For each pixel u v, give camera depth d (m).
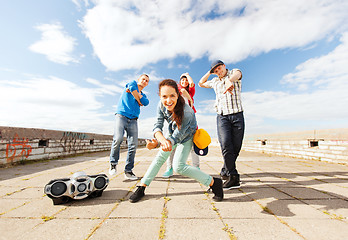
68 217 1.68
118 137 3.10
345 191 2.48
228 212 1.79
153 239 1.32
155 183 2.89
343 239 1.32
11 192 2.43
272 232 1.42
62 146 6.64
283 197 2.23
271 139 8.10
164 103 1.92
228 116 2.77
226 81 2.71
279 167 4.53
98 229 1.46
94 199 2.15
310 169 4.25
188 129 1.99
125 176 3.18
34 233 1.40
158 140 1.97
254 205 1.97
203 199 2.15
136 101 3.30
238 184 2.63
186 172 2.06
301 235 1.37
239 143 2.79
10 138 4.62
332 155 5.36
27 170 4.03
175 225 1.53
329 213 1.76
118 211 1.81
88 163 5.15
